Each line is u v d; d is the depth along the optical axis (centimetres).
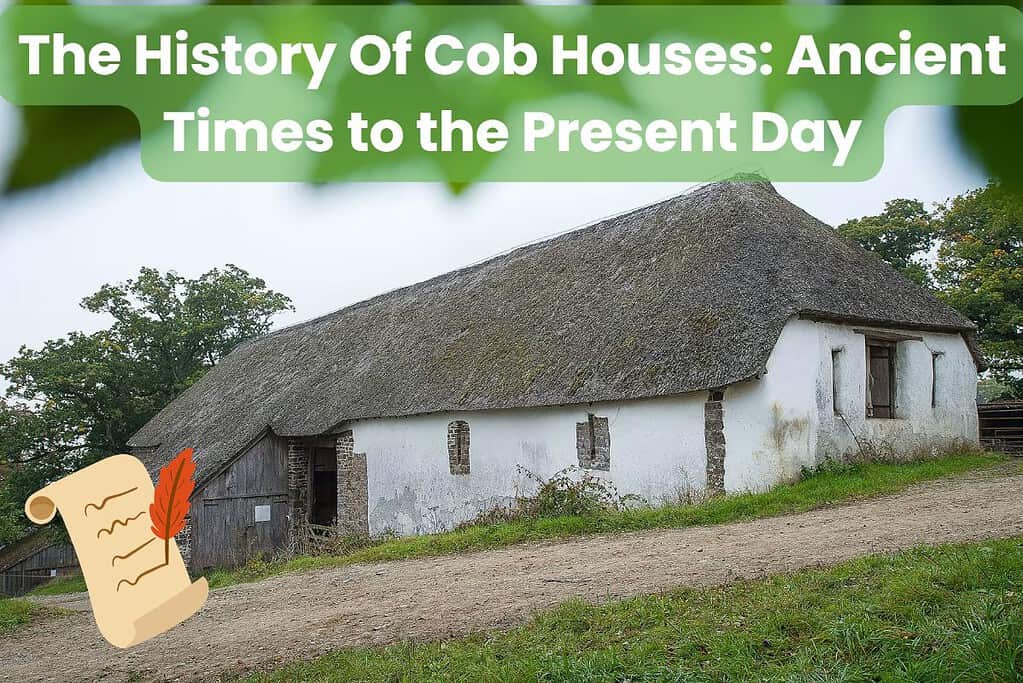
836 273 1675
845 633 636
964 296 2441
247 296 3956
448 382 1972
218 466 2225
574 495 1464
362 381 2275
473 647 757
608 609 805
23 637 1154
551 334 1848
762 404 1455
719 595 802
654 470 1545
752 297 1530
